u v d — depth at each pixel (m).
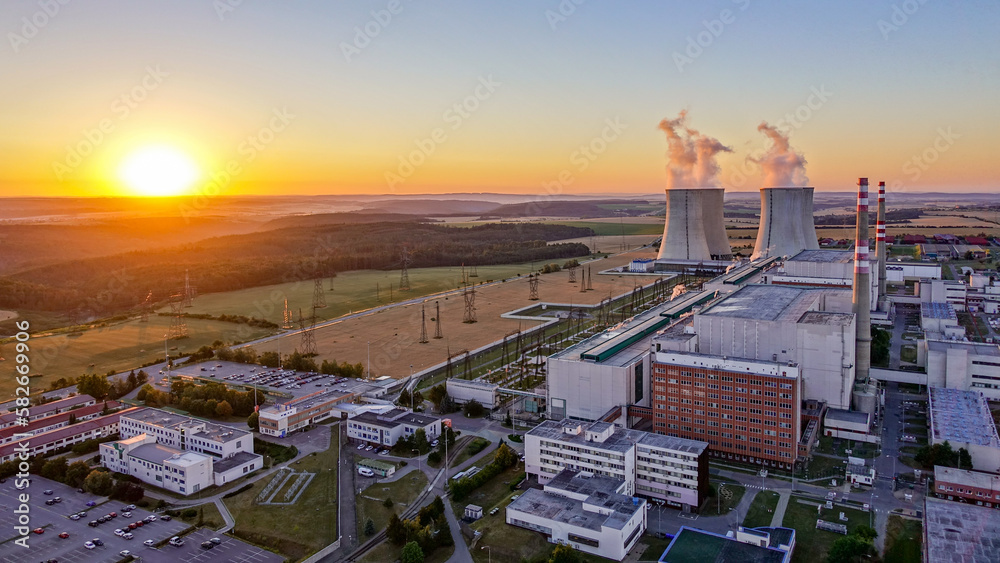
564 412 177.38
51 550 118.50
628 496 126.00
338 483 145.88
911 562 109.69
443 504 133.00
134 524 127.62
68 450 168.38
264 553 117.69
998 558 100.94
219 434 161.38
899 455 153.12
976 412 166.88
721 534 121.06
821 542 117.00
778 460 147.50
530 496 129.12
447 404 190.25
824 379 175.75
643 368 179.88
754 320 183.62
